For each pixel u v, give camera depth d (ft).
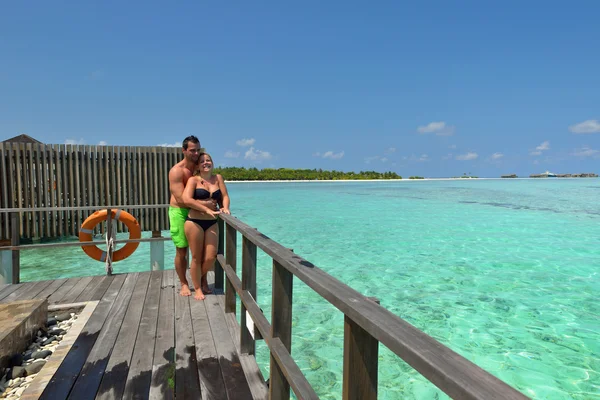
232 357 9.89
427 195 96.89
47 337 11.47
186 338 10.98
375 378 4.09
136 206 19.16
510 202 75.87
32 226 21.16
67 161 21.77
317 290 4.85
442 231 40.24
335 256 28.91
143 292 15.17
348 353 4.01
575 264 26.37
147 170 23.00
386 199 83.20
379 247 32.14
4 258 18.76
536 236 37.32
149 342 10.73
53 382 8.64
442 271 24.70
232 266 12.35
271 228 42.11
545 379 12.05
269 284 22.21
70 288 15.76
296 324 16.20
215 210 13.85
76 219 22.06
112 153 22.43
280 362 6.27
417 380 12.07
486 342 14.60
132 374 9.03
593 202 75.20
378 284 21.95
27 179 21.01
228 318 12.44
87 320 12.30
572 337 14.97
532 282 22.26
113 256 19.04
